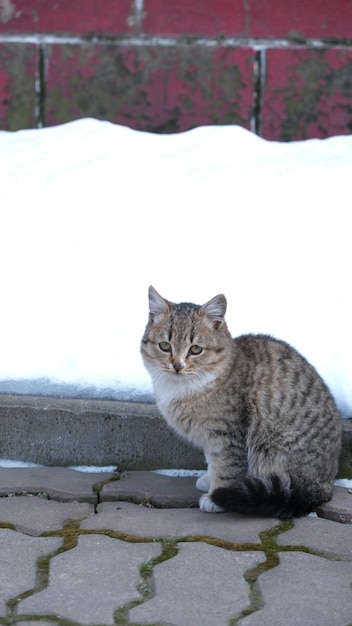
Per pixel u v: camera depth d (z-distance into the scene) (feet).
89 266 9.12
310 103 10.71
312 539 7.95
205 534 7.98
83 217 9.39
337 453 8.28
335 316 8.78
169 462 8.54
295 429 8.21
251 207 9.41
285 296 8.91
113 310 8.90
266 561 7.78
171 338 8.24
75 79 10.69
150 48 10.65
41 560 7.80
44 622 7.42
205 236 9.26
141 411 8.52
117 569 7.73
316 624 7.40
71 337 8.78
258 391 8.24
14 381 8.64
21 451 8.60
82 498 8.30
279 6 10.62
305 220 9.32
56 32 10.65
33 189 9.58
